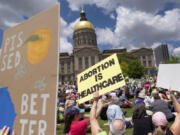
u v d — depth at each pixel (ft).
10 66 6.64
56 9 5.58
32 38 6.05
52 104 4.82
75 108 10.94
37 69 5.56
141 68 199.21
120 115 12.89
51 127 4.68
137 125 12.78
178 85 10.92
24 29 6.59
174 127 8.30
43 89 5.19
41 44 5.68
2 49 7.32
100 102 9.16
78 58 293.23
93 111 7.87
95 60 289.33
